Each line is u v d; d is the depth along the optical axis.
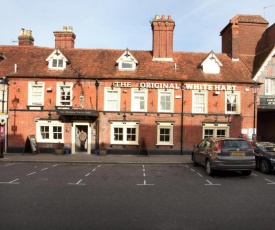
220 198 8.01
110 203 7.36
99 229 5.46
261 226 5.72
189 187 9.50
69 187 9.30
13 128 19.55
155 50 21.50
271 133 23.27
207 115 19.91
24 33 25.16
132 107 19.67
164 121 19.64
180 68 20.84
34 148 18.89
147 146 19.58
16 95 19.69
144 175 11.84
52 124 19.66
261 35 26.02
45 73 19.80
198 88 19.88
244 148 11.29
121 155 19.20
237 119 20.08
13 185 9.54
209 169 11.78
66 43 23.42
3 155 17.52
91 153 19.56
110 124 19.62
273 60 20.97
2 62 21.19
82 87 19.69
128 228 5.53
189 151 19.70
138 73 19.98
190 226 5.68
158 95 19.81
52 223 5.76
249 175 11.91
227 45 24.38
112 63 21.11
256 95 20.22
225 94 20.06
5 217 6.12
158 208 6.94
